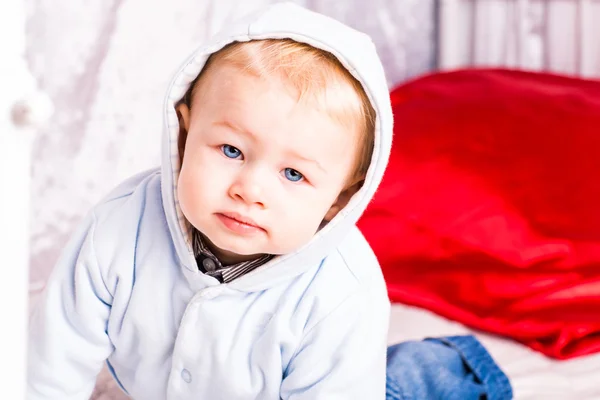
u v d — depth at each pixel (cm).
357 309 89
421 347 115
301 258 87
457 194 158
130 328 92
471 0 226
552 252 148
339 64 81
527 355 130
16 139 51
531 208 155
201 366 91
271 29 80
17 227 54
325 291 89
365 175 87
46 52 152
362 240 97
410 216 156
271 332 88
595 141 161
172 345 92
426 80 203
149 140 171
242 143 78
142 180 96
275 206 78
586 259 147
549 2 219
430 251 153
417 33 228
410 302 142
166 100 84
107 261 90
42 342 91
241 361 90
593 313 137
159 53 170
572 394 118
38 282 155
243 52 80
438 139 169
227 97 78
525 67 224
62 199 159
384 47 223
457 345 118
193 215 80
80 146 160
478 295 143
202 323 89
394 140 171
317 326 88
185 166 81
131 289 91
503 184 158
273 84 77
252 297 90
